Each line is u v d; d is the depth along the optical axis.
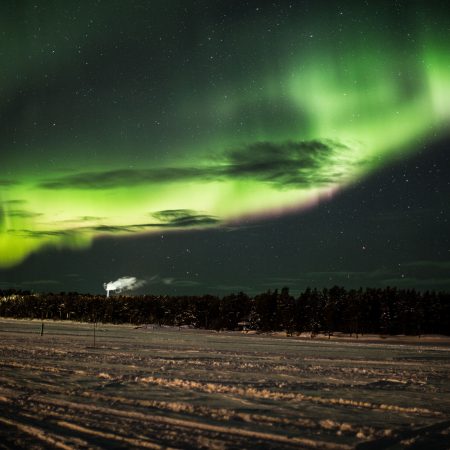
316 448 9.67
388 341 83.88
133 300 140.38
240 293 127.75
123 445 9.54
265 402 14.45
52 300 149.00
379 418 12.63
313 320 111.75
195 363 25.25
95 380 17.84
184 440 9.95
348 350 45.25
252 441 10.01
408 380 20.92
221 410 12.97
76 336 51.75
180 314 131.00
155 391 15.78
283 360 29.91
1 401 13.73
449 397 16.48
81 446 9.44
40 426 10.95
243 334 98.69
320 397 15.71
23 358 25.03
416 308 111.69
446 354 42.75
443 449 9.88
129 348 35.47
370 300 113.88
